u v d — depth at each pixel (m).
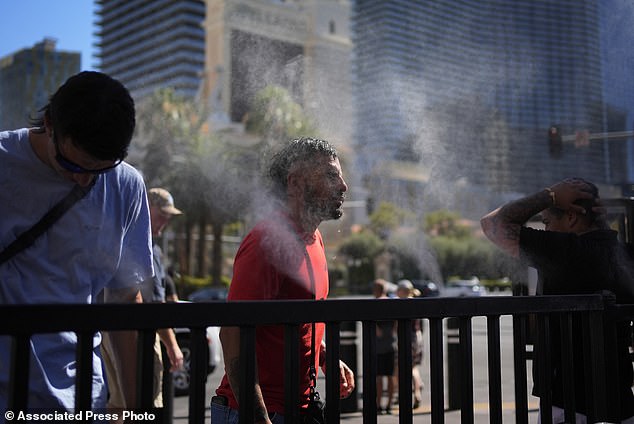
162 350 4.16
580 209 2.63
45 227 1.76
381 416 6.20
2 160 1.73
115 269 1.94
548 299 2.02
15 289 1.74
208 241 37.00
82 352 1.29
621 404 2.50
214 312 1.42
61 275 1.81
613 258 2.56
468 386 1.82
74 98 1.58
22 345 1.23
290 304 1.52
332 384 1.61
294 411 1.55
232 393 2.05
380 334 6.63
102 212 1.85
